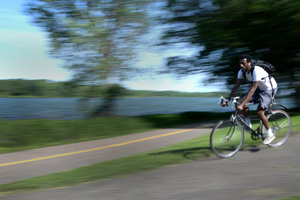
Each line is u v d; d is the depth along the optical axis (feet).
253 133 18.12
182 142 24.63
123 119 44.80
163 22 45.16
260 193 10.68
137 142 27.32
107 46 50.65
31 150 25.98
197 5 40.55
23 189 13.66
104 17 50.08
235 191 11.12
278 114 18.81
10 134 35.17
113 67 50.39
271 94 17.81
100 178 14.55
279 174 12.85
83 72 50.26
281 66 39.99
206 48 41.52
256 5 33.81
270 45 37.81
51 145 28.55
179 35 42.63
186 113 51.11
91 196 11.75
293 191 10.63
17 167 19.66
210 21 37.47
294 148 17.42
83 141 30.09
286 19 34.68
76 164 19.67
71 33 47.96
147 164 16.66
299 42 37.35
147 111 111.24
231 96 18.15
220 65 42.34
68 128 38.65
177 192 11.54
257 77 16.85
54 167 19.10
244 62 16.94
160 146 24.47
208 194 11.03
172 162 16.66
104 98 53.31
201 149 19.51
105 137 32.35
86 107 52.70
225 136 17.07
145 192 11.80
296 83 41.37
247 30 36.76
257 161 15.35
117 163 18.07
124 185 12.95
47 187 13.71
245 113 17.92
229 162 15.66
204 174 13.75
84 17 48.42
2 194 12.92
